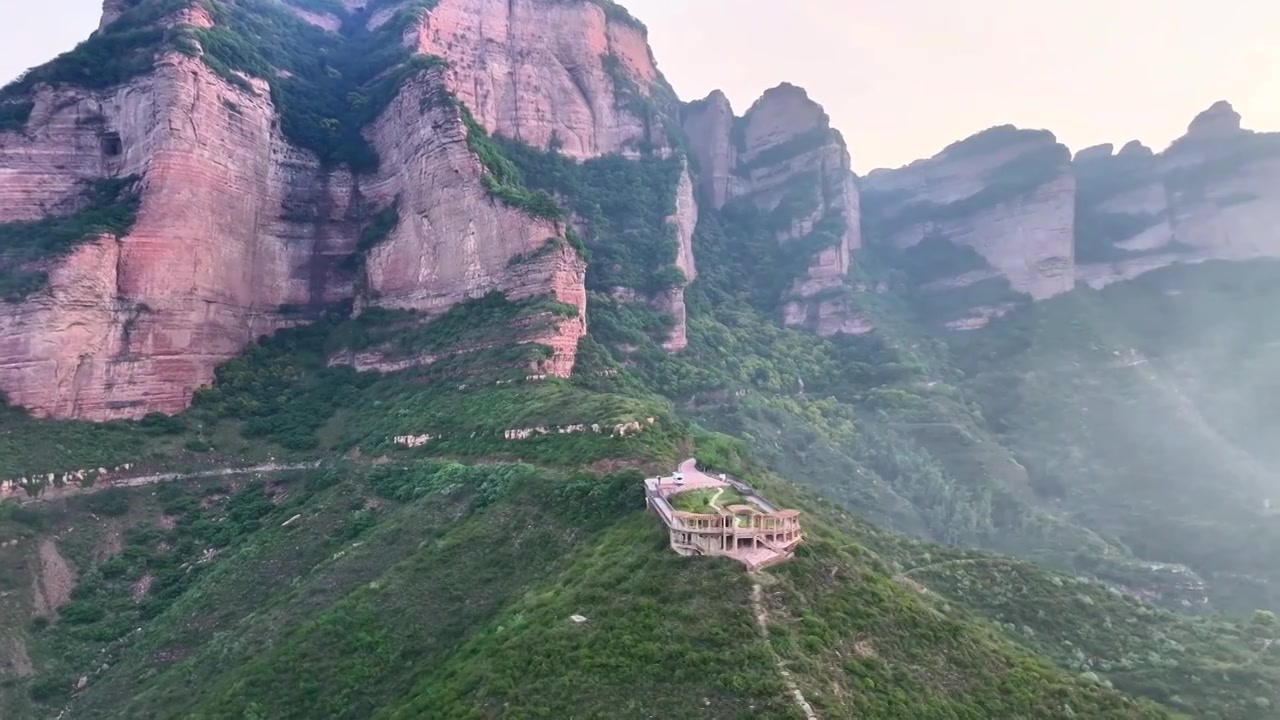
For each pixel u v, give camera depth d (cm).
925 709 4997
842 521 9888
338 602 7294
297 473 11225
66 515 9844
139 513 10306
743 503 6969
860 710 4750
